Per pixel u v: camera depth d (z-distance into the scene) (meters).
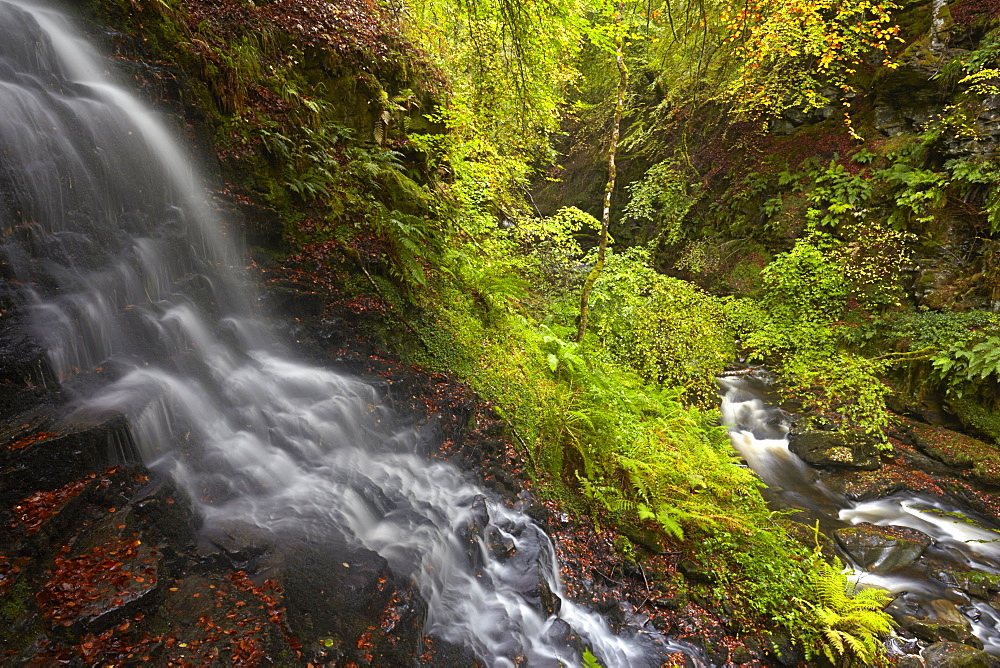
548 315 8.91
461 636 3.53
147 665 2.32
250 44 6.28
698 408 8.99
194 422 3.86
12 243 3.59
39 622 2.30
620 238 16.23
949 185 10.02
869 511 7.15
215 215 5.24
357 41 7.48
